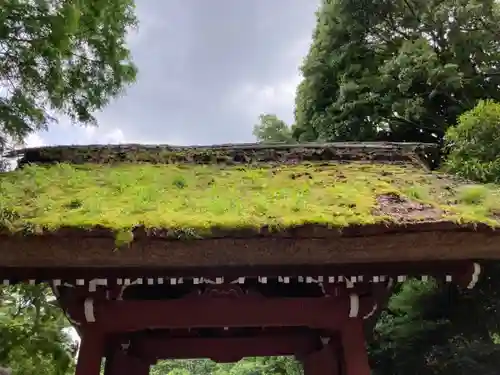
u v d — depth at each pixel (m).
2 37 8.59
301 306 5.46
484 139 8.80
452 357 9.05
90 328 5.31
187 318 5.36
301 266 5.14
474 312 9.84
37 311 11.20
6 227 4.33
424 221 4.54
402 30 15.56
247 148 7.20
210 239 4.39
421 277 5.44
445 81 13.27
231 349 7.45
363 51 15.91
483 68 14.05
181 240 4.36
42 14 8.57
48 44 9.06
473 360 8.79
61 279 4.94
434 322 10.01
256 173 6.51
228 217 4.50
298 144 7.30
